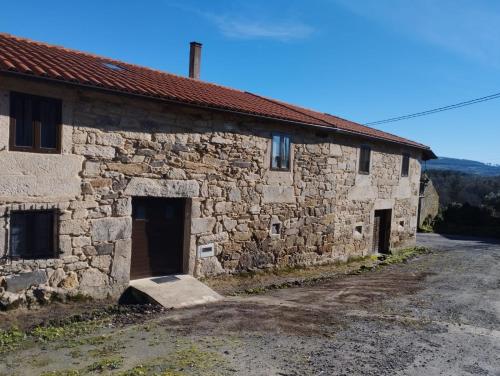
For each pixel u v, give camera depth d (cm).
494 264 1345
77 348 493
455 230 2711
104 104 677
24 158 594
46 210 624
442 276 1097
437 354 523
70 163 641
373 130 1605
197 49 1295
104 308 658
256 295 818
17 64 578
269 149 965
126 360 457
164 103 731
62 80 593
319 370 454
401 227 1620
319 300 783
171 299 703
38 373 421
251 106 952
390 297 827
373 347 534
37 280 618
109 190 691
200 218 831
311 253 1123
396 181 1536
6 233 583
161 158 757
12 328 550
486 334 614
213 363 456
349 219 1268
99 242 685
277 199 998
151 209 791
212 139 837
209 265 859
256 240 956
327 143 1145
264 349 507
